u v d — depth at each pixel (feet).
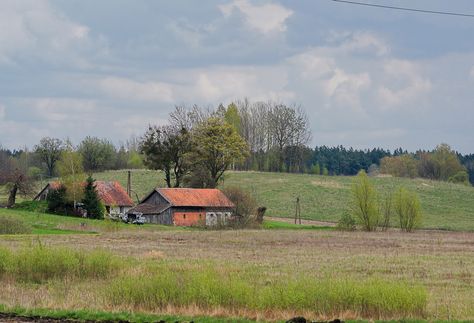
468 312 96.07
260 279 130.52
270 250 212.64
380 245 245.45
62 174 396.78
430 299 108.17
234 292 95.81
